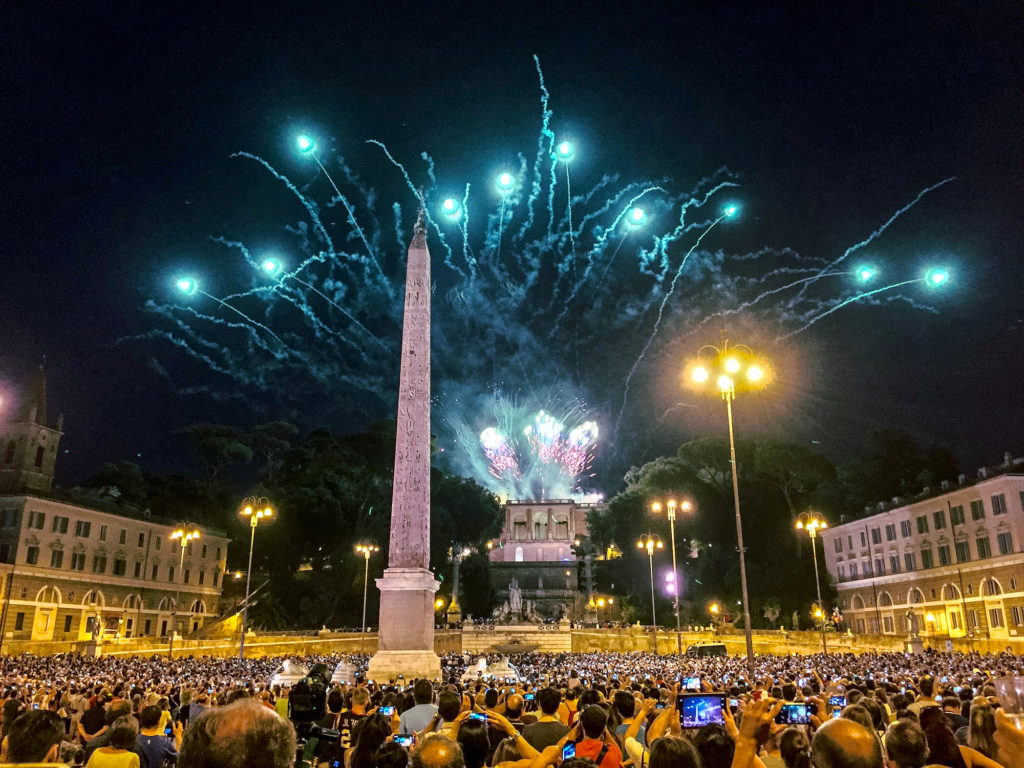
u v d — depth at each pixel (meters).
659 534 95.00
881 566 81.12
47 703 21.03
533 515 132.50
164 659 52.81
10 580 62.91
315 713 9.02
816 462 91.38
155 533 79.75
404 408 36.31
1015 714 5.66
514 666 43.09
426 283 38.06
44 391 73.38
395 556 34.91
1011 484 64.56
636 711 10.43
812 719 9.10
